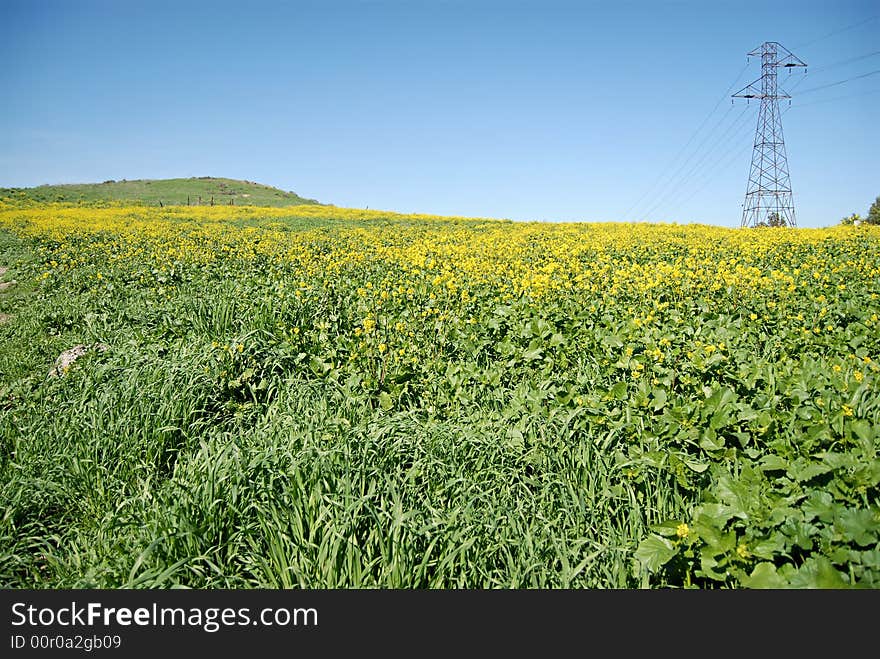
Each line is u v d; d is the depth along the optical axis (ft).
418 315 29.19
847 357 21.40
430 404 19.62
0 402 21.45
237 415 19.15
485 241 82.33
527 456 15.71
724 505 12.03
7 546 14.14
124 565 12.41
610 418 16.79
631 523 13.28
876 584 9.51
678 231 96.73
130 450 17.07
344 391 20.21
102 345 26.94
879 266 44.06
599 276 42.22
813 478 12.61
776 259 51.44
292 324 26.66
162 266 48.19
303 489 13.21
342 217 144.36
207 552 12.34
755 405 17.24
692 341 24.00
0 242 77.15
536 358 22.99
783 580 10.00
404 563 11.64
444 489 14.11
